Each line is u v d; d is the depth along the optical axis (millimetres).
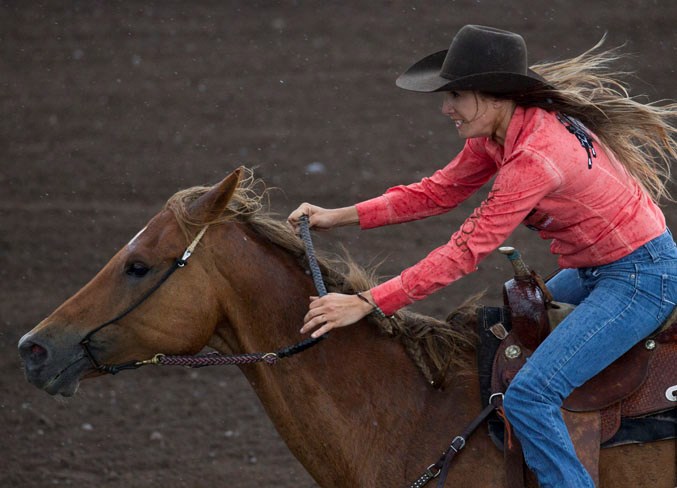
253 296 12891
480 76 11797
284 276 13125
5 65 53125
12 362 26875
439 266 11766
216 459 22219
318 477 13203
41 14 61188
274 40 57156
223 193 12484
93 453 22406
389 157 41469
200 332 12672
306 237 13188
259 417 24375
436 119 46219
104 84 50906
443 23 58344
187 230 12539
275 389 13000
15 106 47938
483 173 13883
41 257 33188
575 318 11961
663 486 12086
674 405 12078
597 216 11945
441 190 14062
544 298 12648
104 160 41875
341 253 33125
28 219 36250
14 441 22891
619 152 12562
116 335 12523
